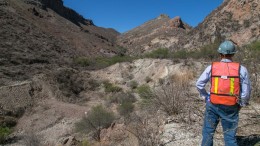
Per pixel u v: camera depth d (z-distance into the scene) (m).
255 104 6.98
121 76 42.94
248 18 57.94
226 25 60.22
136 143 6.39
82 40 90.50
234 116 4.12
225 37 56.53
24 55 48.75
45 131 24.94
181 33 110.88
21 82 35.66
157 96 7.32
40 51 57.62
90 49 86.06
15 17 71.12
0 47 48.88
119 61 48.53
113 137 8.00
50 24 88.25
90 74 44.88
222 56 4.26
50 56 56.47
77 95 38.53
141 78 40.72
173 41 103.31
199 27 73.94
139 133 5.86
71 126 25.19
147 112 7.21
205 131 4.35
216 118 4.25
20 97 31.91
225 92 4.05
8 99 30.77
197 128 5.91
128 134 7.55
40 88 35.69
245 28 55.31
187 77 14.52
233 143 4.11
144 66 42.62
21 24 69.06
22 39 59.66
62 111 29.62
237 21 59.81
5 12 69.75
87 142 11.45
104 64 49.03
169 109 6.88
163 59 42.06
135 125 6.65
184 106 6.88
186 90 7.76
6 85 33.97
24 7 86.56
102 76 44.50
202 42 62.75
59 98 35.06
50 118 27.91
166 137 5.74
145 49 107.50
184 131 5.86
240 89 4.07
